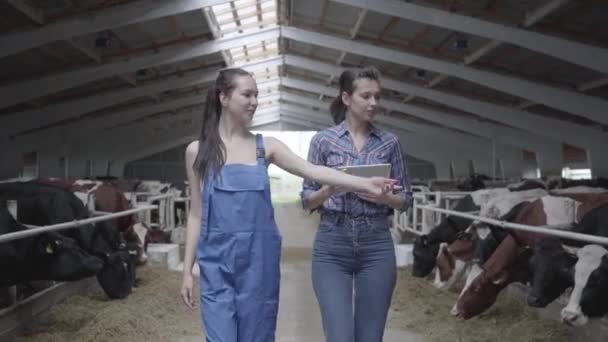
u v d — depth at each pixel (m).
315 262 2.61
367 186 2.24
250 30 12.91
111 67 12.93
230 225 2.13
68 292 5.67
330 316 2.49
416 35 11.74
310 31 12.74
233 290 2.15
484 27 9.76
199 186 2.32
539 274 4.03
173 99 19.70
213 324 2.10
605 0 8.15
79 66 12.71
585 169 20.80
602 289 3.64
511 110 15.79
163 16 10.22
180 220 13.18
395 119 23.20
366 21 11.54
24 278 4.52
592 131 15.49
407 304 5.57
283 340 4.59
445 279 6.22
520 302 5.35
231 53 15.51
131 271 5.79
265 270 2.16
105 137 23.17
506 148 22.89
